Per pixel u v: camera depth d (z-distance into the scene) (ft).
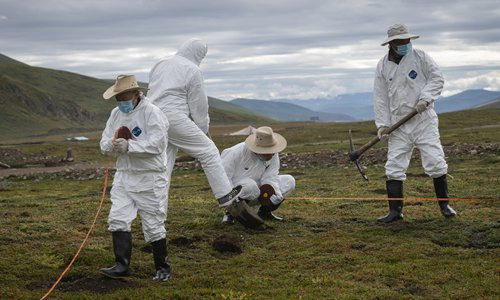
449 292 22.06
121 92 23.43
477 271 24.02
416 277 23.88
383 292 22.22
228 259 28.45
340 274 25.04
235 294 22.53
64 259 27.68
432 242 29.53
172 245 30.78
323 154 89.35
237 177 35.40
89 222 37.22
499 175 53.57
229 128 442.09
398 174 33.83
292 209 40.93
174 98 31.32
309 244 30.19
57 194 62.34
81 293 23.09
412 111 32.42
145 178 24.08
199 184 65.87
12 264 26.99
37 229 34.53
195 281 24.61
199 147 31.78
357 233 31.96
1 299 22.27
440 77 32.53
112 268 24.43
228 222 35.63
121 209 24.11
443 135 140.05
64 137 490.90
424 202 41.27
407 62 32.81
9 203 50.47
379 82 33.73
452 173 57.88
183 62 31.81
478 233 30.60
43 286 24.41
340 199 44.62
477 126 222.89
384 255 27.30
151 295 22.74
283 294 22.52
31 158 142.00
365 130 212.02
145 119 24.00
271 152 34.24
